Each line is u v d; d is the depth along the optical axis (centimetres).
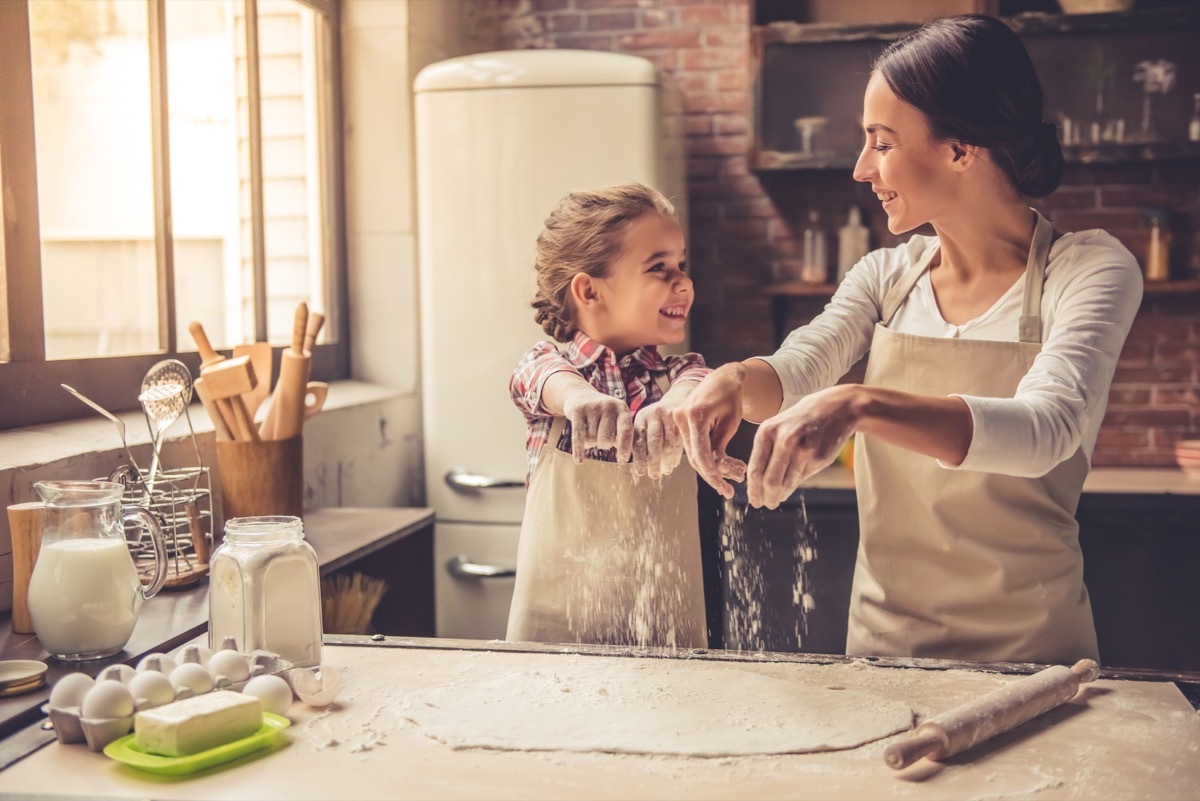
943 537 132
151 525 131
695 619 149
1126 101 291
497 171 282
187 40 238
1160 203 317
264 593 112
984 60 123
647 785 87
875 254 154
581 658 121
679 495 149
